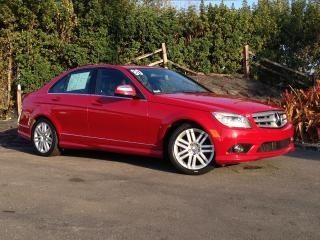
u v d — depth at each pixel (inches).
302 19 467.5
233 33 449.4
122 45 420.2
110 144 228.1
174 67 433.7
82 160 241.4
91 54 403.2
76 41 406.9
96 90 235.1
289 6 478.0
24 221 153.1
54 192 183.5
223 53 450.0
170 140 209.8
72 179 202.4
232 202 170.7
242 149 201.2
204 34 450.0
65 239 139.2
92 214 159.3
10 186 191.5
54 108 246.1
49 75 388.2
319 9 468.1
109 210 163.0
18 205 168.4
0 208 165.3
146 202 171.2
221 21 446.3
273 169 217.9
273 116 209.6
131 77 225.6
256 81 447.5
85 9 407.5
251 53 454.6
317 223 151.1
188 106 207.5
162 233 143.3
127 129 221.1
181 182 196.4
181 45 438.6
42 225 149.7
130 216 157.4
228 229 146.3
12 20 378.0
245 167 221.0
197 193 181.3
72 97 241.6
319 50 462.9
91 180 200.7
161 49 428.1
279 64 451.5
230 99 215.8
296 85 460.1
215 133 200.5
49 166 227.9
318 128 283.3
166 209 163.8
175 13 441.1
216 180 199.3
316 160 238.4
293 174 209.6
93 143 233.8
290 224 150.2
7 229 146.6
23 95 384.2
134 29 416.5
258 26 460.1
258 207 165.6
